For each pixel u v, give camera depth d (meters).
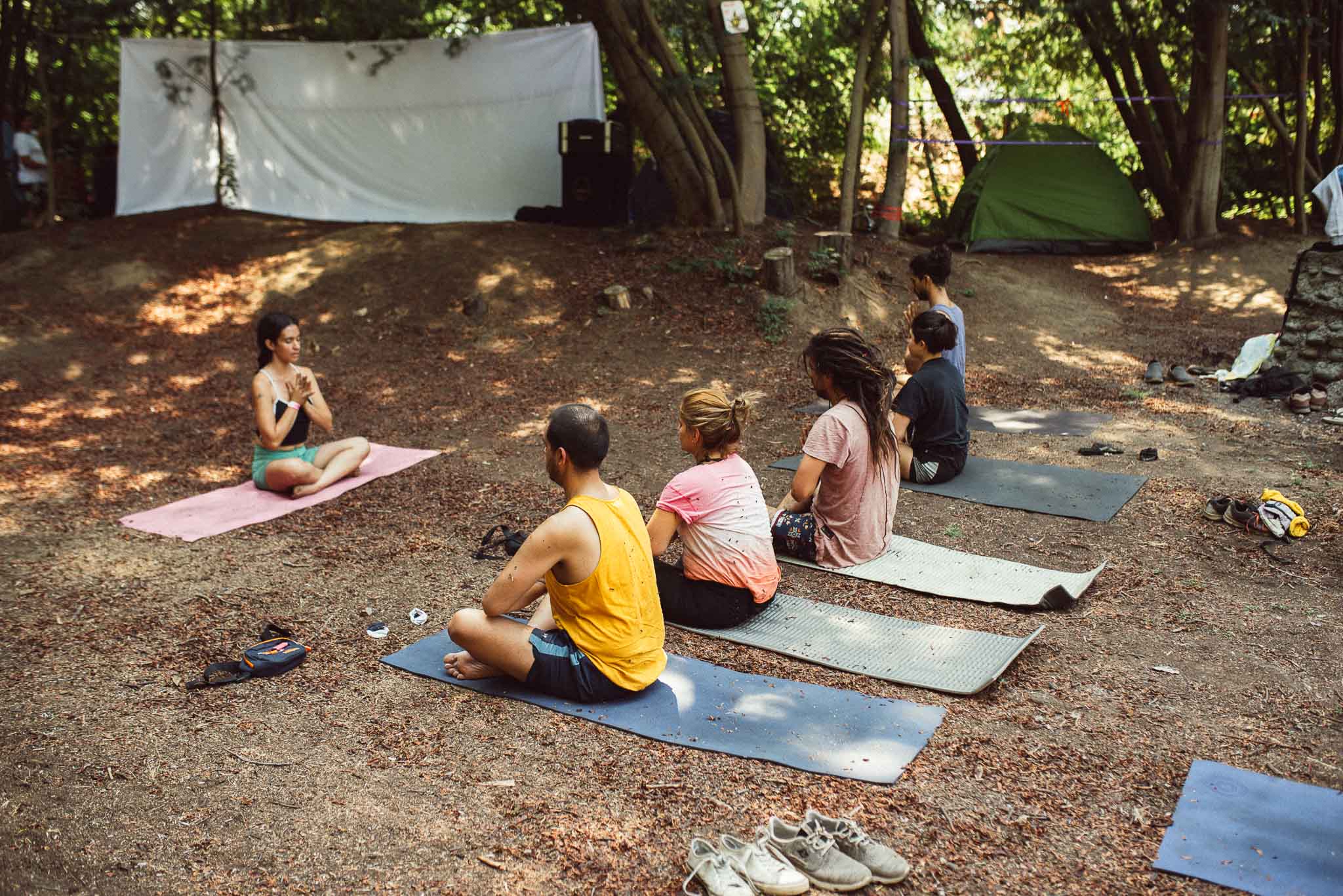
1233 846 2.65
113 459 6.72
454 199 12.61
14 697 3.59
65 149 14.77
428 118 12.41
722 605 4.03
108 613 4.32
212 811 2.92
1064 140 13.46
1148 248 12.89
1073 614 4.16
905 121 11.81
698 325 9.37
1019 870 2.62
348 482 6.14
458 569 4.79
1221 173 13.30
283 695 3.60
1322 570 4.47
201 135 12.89
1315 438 6.38
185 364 8.84
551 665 3.44
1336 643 3.81
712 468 4.07
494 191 12.48
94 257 10.95
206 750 3.24
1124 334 9.55
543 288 10.07
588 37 11.92
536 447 6.83
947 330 5.73
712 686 3.58
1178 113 13.63
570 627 3.47
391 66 12.30
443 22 13.38
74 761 3.17
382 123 12.52
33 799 2.97
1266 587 4.34
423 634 4.10
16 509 5.73
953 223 13.73
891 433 4.70
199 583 4.66
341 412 7.79
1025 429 6.88
